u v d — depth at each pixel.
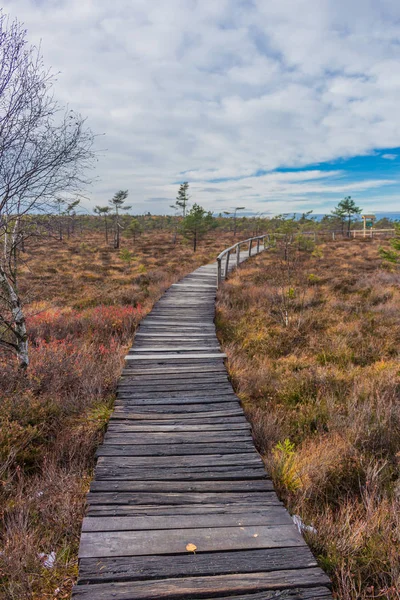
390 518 3.17
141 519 3.03
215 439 4.34
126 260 23.56
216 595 2.35
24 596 2.46
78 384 5.85
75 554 2.87
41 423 4.66
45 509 3.28
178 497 3.33
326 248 26.05
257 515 3.11
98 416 4.97
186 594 2.33
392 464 4.22
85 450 4.32
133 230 41.34
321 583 2.44
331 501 3.69
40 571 2.69
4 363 5.80
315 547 2.90
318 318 10.08
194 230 30.64
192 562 2.59
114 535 2.83
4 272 5.48
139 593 2.34
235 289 13.07
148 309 10.94
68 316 10.65
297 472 3.77
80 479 3.80
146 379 6.11
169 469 3.75
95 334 8.96
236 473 3.71
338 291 12.95
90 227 58.09
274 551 2.71
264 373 6.80
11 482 3.62
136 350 7.37
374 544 2.86
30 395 5.04
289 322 9.72
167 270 20.72
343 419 5.17
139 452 4.05
